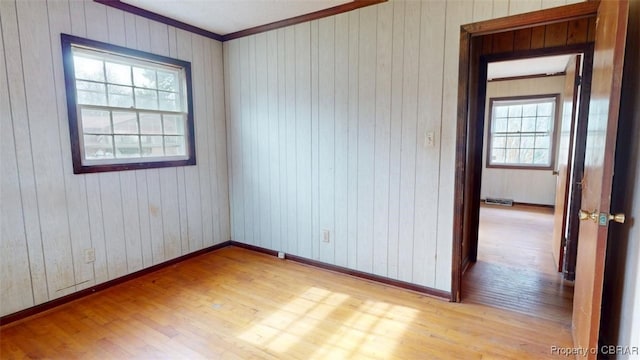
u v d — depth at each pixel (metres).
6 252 2.38
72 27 2.61
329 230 3.29
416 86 2.67
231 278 3.16
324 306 2.62
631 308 1.59
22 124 2.41
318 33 3.11
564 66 5.47
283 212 3.62
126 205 3.07
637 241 1.56
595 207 1.68
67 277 2.70
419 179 2.74
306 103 3.28
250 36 3.58
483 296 2.76
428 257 2.76
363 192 3.04
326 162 3.23
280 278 3.15
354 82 2.96
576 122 3.07
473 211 3.46
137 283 3.06
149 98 3.24
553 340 2.14
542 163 6.45
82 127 2.75
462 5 2.42
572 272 3.06
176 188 3.50
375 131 2.91
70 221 2.70
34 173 2.48
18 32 2.35
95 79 2.82
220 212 4.01
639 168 1.60
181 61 3.42
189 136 3.56
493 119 6.79
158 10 3.05
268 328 2.31
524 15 2.22
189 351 2.07
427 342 2.13
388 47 2.76
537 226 4.99
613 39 1.51
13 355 2.04
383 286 2.97
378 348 2.08
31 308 2.51
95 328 2.33
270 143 3.61
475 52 3.08
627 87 1.87
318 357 2.00
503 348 2.07
